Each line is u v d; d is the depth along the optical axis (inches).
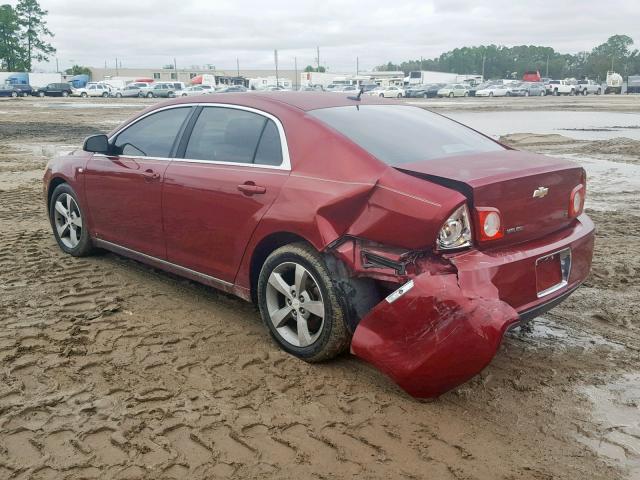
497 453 122.6
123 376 149.4
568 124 1027.9
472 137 182.9
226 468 116.7
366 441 125.6
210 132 185.0
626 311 194.5
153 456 119.6
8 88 2645.2
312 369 154.3
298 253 152.8
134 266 232.7
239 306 195.0
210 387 145.0
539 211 148.6
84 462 117.5
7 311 187.0
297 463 118.5
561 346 169.6
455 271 132.3
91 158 225.3
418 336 130.0
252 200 163.2
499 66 7386.8
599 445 125.6
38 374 149.6
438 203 131.8
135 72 5477.4
